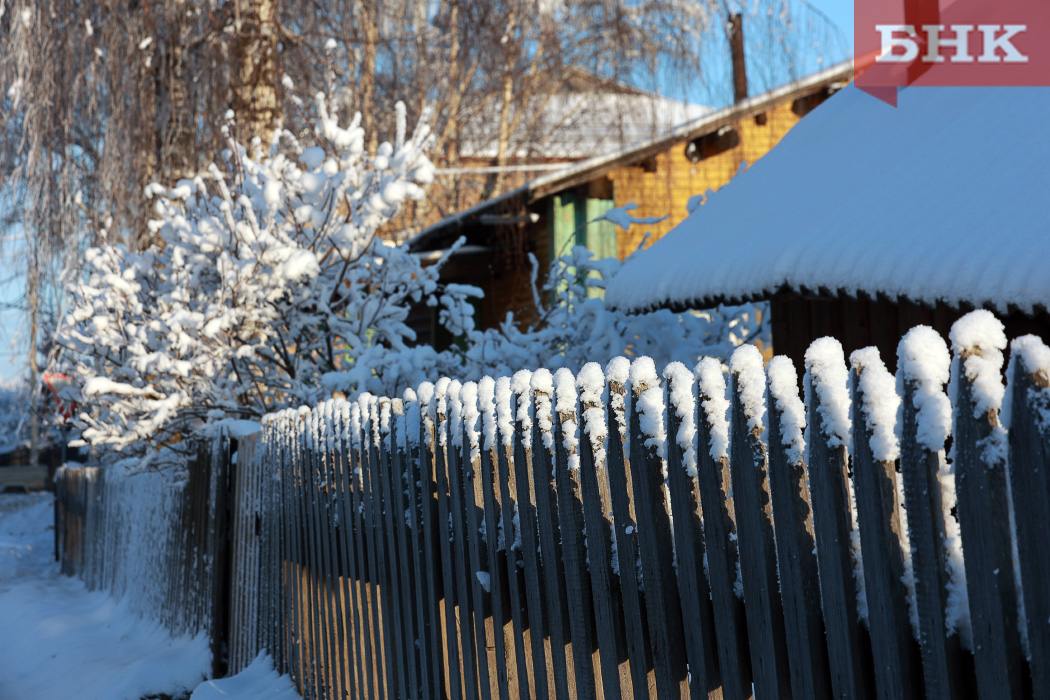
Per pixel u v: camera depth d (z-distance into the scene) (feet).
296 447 19.80
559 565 9.57
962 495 5.40
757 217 18.79
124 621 34.55
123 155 39.14
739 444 7.02
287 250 27.20
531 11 65.51
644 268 21.52
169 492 31.65
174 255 28.40
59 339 30.94
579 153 75.82
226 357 28.04
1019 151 13.51
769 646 6.77
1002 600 5.20
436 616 12.75
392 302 29.71
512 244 47.29
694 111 61.31
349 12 49.78
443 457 12.44
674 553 7.85
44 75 37.88
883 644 5.88
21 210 39.11
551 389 9.79
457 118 69.97
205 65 42.88
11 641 33.14
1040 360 5.03
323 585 17.88
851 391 6.08
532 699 10.35
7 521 77.20
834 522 6.21
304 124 43.55
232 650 24.58
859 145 18.72
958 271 11.89
